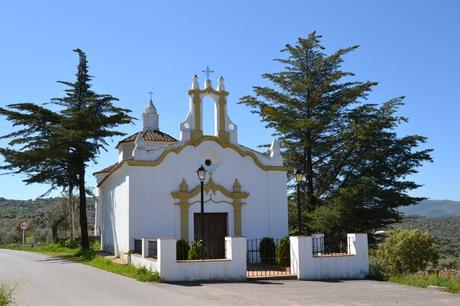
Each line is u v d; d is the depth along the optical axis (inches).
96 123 1347.2
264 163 1067.3
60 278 767.7
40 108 1336.1
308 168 1414.9
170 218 976.9
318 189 1460.4
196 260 749.9
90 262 1052.5
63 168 1421.0
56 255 1353.3
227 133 1049.5
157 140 1298.0
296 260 814.5
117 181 1111.6
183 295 583.5
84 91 1429.6
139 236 949.8
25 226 1910.7
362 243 856.3
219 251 1005.8
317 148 1405.0
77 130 1289.4
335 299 572.1
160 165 984.3
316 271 813.9
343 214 1278.3
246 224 1028.5
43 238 2433.6
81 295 580.7
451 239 2148.1
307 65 1435.8
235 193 1024.2
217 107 1055.6
